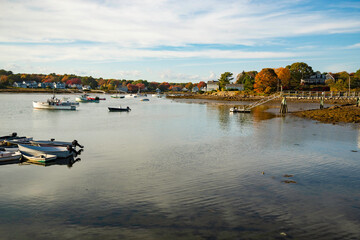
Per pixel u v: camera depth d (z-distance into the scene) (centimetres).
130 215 1176
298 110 7006
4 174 1766
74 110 7400
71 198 1362
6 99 12338
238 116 5703
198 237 1002
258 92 13088
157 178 1664
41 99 12600
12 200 1344
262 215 1173
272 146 2623
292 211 1212
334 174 1736
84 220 1134
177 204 1284
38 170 1852
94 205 1279
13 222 1122
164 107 8856
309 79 14012
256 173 1759
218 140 2956
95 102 12088
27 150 2194
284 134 3325
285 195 1389
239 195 1390
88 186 1534
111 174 1752
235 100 12662
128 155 2267
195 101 12825
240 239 991
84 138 3077
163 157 2197
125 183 1577
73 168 1894
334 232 1040
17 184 1577
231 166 1927
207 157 2195
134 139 3019
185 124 4375
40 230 1059
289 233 1030
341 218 1149
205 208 1241
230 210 1220
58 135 3278
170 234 1023
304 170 1825
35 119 5016
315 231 1045
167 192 1434
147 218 1148
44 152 2150
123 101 13362
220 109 7862
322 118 4916
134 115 6003
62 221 1128
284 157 2186
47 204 1295
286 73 13262
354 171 1802
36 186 1541
